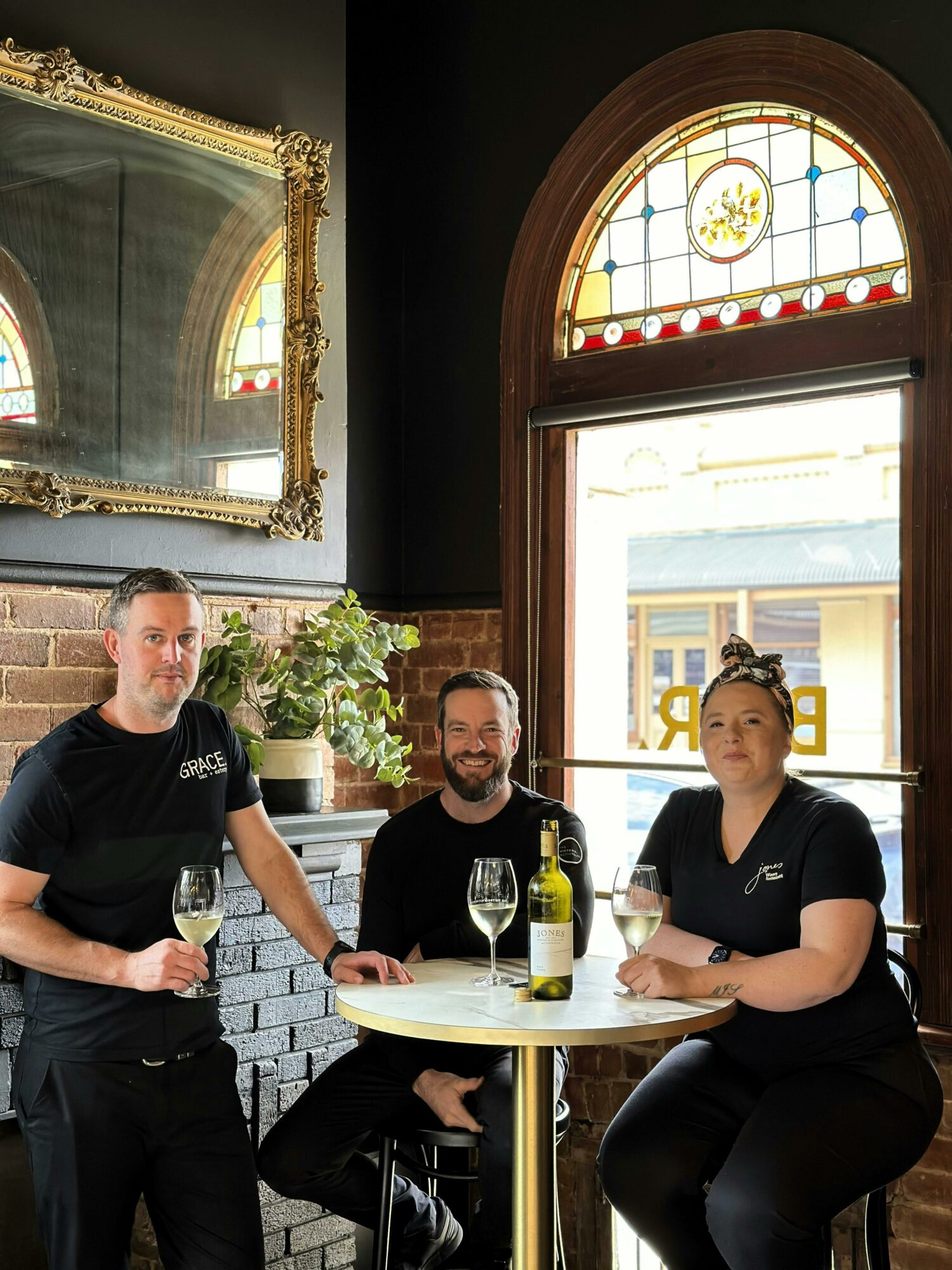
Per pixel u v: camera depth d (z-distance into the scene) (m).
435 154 4.34
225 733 2.63
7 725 2.86
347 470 4.00
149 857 2.42
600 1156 2.51
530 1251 2.24
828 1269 2.39
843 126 3.54
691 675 10.70
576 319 4.08
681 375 3.84
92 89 3.01
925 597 3.36
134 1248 3.15
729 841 2.63
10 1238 2.81
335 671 3.39
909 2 3.43
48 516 2.93
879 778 3.40
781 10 3.64
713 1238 2.30
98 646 3.04
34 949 2.25
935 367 3.36
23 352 2.90
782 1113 2.31
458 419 4.28
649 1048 3.77
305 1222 3.30
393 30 4.43
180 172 3.23
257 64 3.47
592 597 5.12
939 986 3.29
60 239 2.98
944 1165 3.25
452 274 4.30
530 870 2.82
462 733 2.81
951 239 3.34
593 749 4.86
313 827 3.22
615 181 3.99
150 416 3.15
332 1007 3.36
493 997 2.30
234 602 3.35
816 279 3.62
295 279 3.50
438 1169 2.77
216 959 2.89
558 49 4.07
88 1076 2.29
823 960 2.33
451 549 4.29
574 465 4.12
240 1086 3.12
